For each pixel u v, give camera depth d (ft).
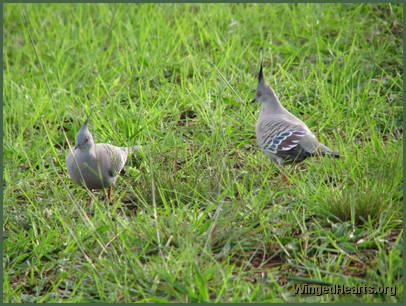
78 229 32.86
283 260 30.25
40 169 41.34
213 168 39.09
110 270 28.96
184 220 33.32
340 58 52.44
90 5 68.28
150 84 53.11
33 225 33.60
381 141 39.91
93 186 37.60
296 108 45.60
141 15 63.57
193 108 48.03
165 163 40.63
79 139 36.32
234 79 50.34
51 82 54.13
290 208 34.14
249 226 31.94
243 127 45.21
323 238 30.32
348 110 44.45
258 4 63.62
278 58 54.44
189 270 27.96
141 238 31.50
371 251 29.96
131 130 45.01
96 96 51.21
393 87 48.49
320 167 37.86
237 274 29.14
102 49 60.03
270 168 38.29
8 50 63.62
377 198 32.60
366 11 59.67
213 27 59.41
